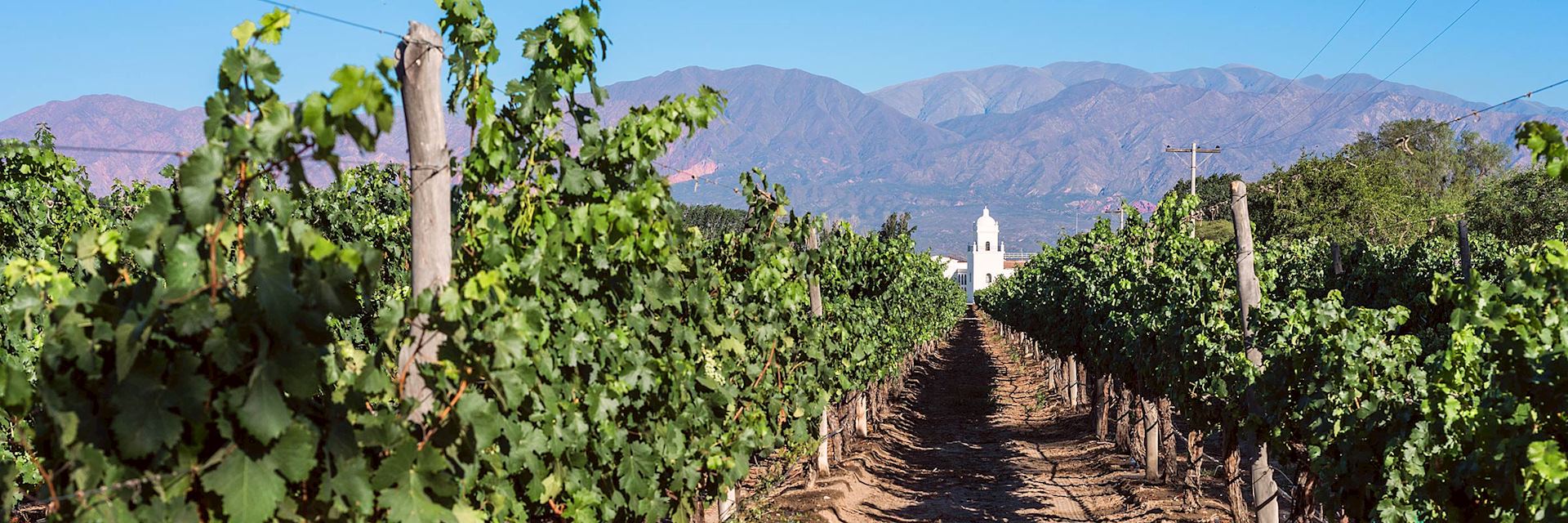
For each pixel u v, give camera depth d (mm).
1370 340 6277
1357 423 6145
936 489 13312
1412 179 64938
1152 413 12523
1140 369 12102
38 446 2904
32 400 2795
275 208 2900
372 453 3383
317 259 2865
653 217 5398
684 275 7078
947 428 20484
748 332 8500
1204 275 11297
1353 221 35750
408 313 3459
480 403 3533
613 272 5566
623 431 5379
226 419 2750
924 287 25469
